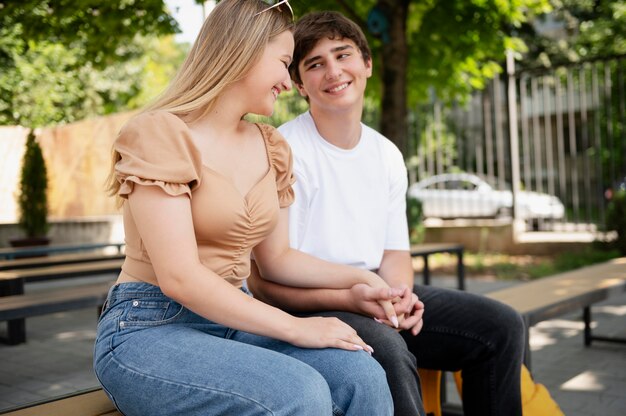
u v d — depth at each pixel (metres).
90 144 12.73
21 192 9.54
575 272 4.28
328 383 1.56
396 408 1.77
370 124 12.14
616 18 16.45
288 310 2.06
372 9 6.92
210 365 1.44
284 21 1.74
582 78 9.79
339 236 2.20
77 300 3.75
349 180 2.21
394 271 2.31
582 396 3.37
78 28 6.31
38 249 8.27
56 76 14.66
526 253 10.11
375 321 1.88
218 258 1.65
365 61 2.26
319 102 2.18
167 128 1.53
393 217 2.38
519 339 2.14
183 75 1.69
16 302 3.63
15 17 6.10
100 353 1.56
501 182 10.66
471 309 2.17
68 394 1.78
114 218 11.98
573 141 9.99
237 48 1.64
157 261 1.50
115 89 16.25
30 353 4.74
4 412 1.62
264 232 1.74
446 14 7.48
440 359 2.22
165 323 1.58
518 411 2.13
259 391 1.38
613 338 4.47
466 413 2.21
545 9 7.94
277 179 1.87
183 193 1.52
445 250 6.17
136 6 6.04
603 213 9.66
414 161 14.27
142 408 1.50
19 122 14.37
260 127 1.86
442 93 8.96
